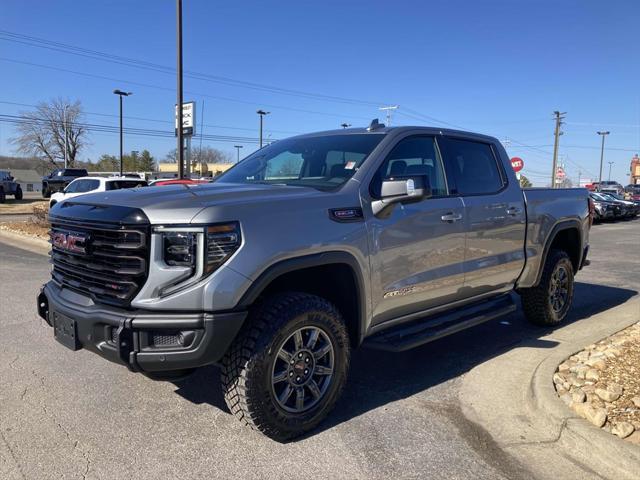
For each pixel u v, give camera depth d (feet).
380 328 13.25
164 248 9.91
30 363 15.28
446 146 15.33
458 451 10.78
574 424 11.14
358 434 11.46
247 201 10.56
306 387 11.34
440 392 13.67
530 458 10.55
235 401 10.61
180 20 69.67
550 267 18.72
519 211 16.90
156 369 9.95
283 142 16.19
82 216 10.87
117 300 10.25
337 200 11.76
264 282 10.24
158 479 9.68
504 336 18.51
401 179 11.71
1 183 108.68
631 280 29.63
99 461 10.23
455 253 14.55
